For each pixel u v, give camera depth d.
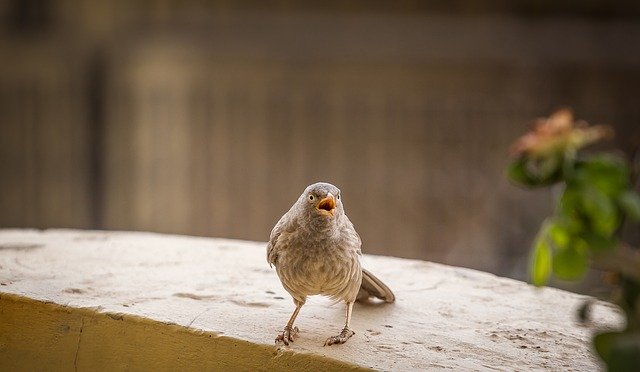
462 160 17.44
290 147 17.92
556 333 4.95
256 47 18.27
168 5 18.72
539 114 17.81
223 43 18.25
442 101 17.98
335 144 17.92
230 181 17.44
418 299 5.44
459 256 14.91
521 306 5.41
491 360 4.52
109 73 17.97
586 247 2.97
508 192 15.02
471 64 18.73
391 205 16.88
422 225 16.47
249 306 5.10
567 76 18.66
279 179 17.56
